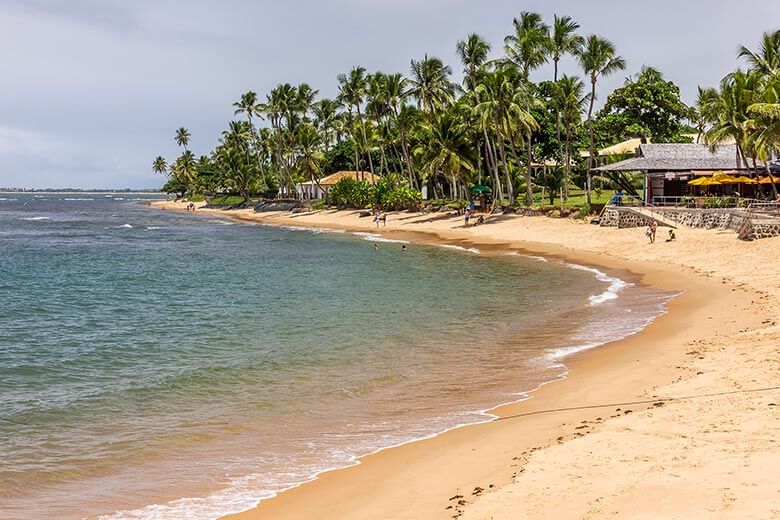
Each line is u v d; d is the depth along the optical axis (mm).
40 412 17203
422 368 20688
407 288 38688
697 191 65500
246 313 31969
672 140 103438
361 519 10547
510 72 74250
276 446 14406
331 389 18750
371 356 22578
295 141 129625
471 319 28578
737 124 55312
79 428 15969
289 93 129125
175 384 19672
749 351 18750
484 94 80750
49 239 86250
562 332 24734
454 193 97688
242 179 165375
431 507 10688
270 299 36094
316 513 10961
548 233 63938
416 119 99062
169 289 40781
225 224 118750
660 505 9562
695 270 37719
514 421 15000
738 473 10383
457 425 15086
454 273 44750
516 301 32656
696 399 14953
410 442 14141
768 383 15477
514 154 87562
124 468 13484
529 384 18141
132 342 25984
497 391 17703
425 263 51344
